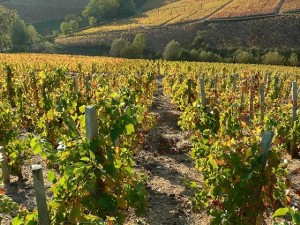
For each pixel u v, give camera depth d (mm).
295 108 7824
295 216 2459
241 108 8992
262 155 3820
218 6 87500
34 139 3404
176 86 15047
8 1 127688
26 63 30594
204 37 71438
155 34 77375
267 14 73750
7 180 6301
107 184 3428
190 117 7113
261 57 55625
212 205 4430
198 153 5309
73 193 3188
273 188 3996
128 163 3934
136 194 3852
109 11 104812
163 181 6551
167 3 114688
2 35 87188
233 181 3893
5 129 6336
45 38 90562
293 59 52500
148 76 14727
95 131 3352
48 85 9875
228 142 4129
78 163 3182
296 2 76812
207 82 16578
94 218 2873
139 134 7102
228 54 64812
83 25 111188
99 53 74688
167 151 8242
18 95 11500
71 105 5281
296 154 7578
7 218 5020
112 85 12109
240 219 4020
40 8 126312
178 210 5449
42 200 2781
